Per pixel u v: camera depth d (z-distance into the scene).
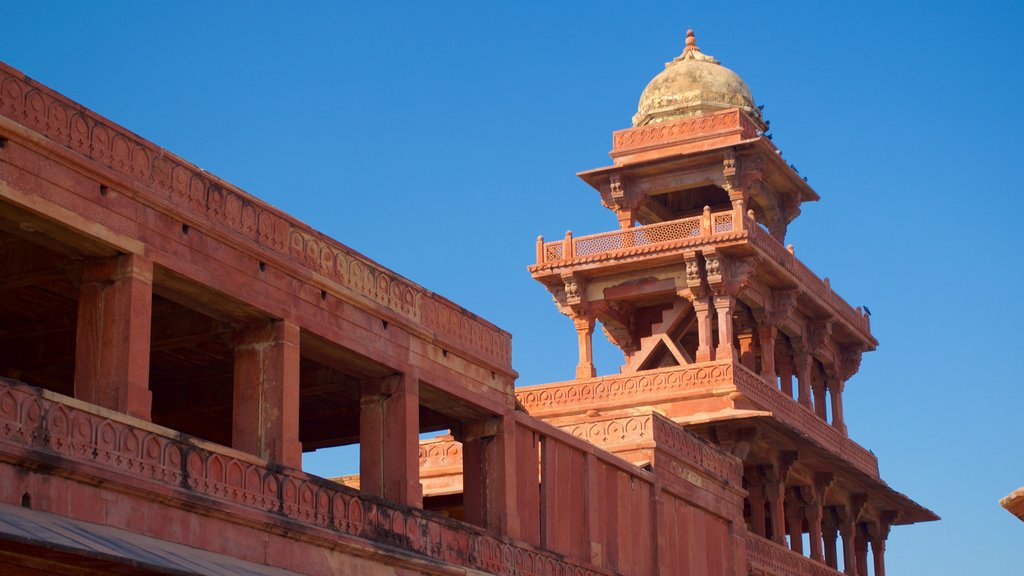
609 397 45.34
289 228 25.73
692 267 45.56
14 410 19.34
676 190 49.53
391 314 27.84
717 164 48.78
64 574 19.16
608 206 49.97
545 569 31.11
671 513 37.09
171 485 21.64
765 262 46.00
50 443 19.78
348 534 25.30
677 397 44.38
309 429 33.31
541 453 32.25
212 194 24.09
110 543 19.20
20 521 18.20
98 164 21.88
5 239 23.55
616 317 48.78
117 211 22.17
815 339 50.53
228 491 22.81
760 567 42.16
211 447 22.53
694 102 50.62
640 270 47.19
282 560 23.73
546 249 48.22
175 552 20.67
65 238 21.73
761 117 51.19
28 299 26.84
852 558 51.22
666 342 46.44
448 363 29.50
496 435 30.84
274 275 25.16
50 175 21.16
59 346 28.42
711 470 39.50
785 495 48.75
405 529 26.91
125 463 20.92
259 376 25.16
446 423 31.36
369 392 28.28
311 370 29.17
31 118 20.95
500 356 31.27
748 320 48.66
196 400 30.55
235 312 24.84
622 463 34.91
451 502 38.28
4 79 20.58
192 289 23.80
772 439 44.66
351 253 27.19
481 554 29.06
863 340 52.91
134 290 22.17
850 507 51.62
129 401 21.66
